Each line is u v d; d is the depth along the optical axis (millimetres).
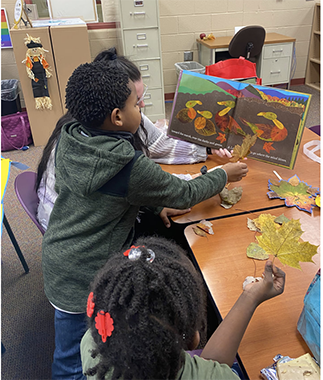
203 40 3922
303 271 927
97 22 3613
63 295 1007
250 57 3787
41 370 1433
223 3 3951
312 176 1381
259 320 799
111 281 557
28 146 3381
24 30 2918
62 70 3119
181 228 1290
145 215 1483
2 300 1772
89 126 910
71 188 912
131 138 959
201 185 1077
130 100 905
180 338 534
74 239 986
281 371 669
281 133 1359
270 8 4074
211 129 1471
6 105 3291
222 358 674
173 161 1525
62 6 3471
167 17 3930
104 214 935
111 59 1160
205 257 1000
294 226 796
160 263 570
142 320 505
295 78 4555
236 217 1173
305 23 4230
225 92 1411
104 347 543
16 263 2004
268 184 1342
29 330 1612
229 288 893
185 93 1458
